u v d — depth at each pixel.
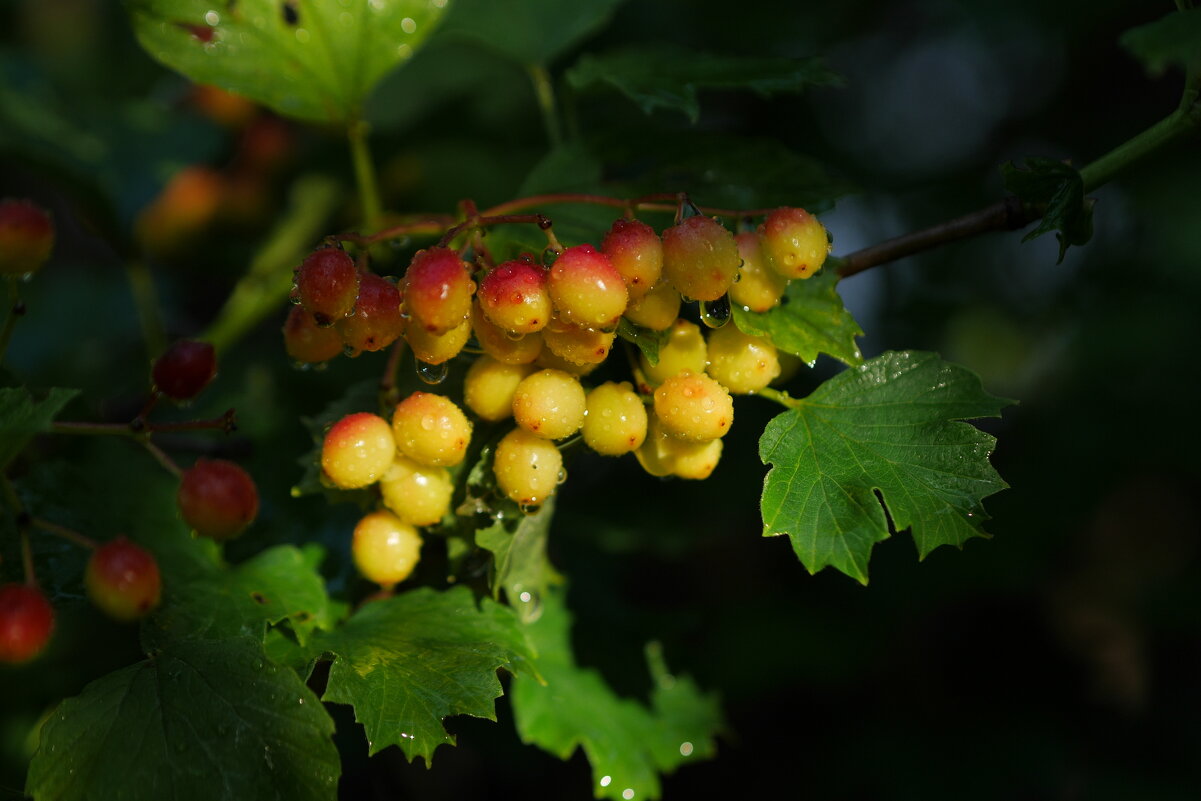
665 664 0.39
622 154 0.38
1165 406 0.57
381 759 0.44
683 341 0.35
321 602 0.36
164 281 0.53
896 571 0.49
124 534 0.37
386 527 0.35
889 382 0.35
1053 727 0.52
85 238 0.61
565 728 0.37
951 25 0.63
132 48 0.58
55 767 0.34
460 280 0.33
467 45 0.50
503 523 0.35
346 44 0.38
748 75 0.38
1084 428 0.57
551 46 0.42
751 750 0.51
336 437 0.34
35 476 0.37
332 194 0.48
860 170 0.62
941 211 0.63
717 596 0.52
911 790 0.48
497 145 0.49
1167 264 0.60
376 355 0.43
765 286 0.35
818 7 0.59
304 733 0.34
